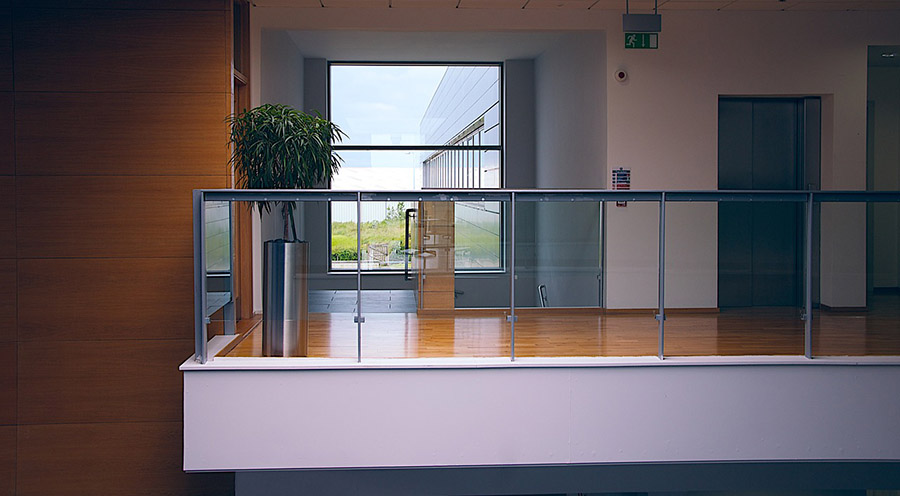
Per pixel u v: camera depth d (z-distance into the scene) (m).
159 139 5.87
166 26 5.85
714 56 7.96
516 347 4.94
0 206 5.87
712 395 5.00
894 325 5.04
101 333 5.93
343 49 9.77
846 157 8.08
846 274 5.04
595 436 4.99
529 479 5.47
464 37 9.11
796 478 5.48
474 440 4.95
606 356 5.00
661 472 5.49
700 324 5.01
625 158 7.89
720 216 5.00
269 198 4.84
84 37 5.84
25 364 5.93
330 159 5.45
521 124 10.81
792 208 5.02
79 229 5.89
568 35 9.04
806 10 7.93
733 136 8.21
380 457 4.93
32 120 5.85
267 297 5.05
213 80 5.88
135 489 6.05
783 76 8.01
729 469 5.49
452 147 10.75
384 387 4.91
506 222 4.88
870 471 5.48
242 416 4.89
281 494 5.37
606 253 4.93
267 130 5.27
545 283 4.92
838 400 5.02
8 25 5.82
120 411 5.98
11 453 5.97
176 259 5.91
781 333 5.05
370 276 4.89
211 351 5.05
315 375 4.89
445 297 4.91
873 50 8.31
